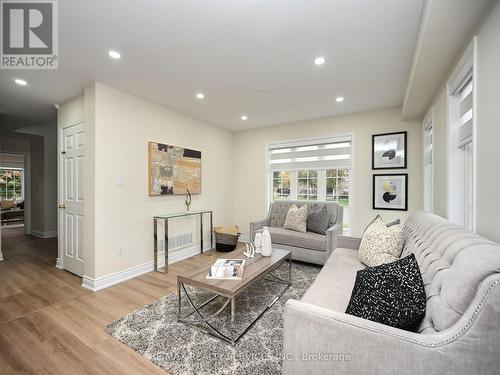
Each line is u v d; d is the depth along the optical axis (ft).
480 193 4.57
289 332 3.39
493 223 4.10
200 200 13.51
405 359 2.67
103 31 5.85
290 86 9.09
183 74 8.11
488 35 4.27
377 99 10.39
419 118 10.86
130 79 8.43
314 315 3.22
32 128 15.71
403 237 6.23
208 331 5.97
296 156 14.24
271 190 15.29
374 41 6.26
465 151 6.34
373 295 3.61
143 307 7.19
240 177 16.22
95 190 8.48
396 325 3.22
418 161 10.93
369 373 2.86
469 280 2.55
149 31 5.87
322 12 5.22
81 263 9.52
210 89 9.37
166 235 10.34
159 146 10.77
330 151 13.14
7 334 5.91
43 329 6.10
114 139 9.10
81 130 9.50
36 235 17.40
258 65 7.55
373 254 6.35
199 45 6.47
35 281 9.18
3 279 9.39
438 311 2.82
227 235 13.16
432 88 7.77
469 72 5.26
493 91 4.12
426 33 5.08
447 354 2.48
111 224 8.98
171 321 6.43
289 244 11.08
